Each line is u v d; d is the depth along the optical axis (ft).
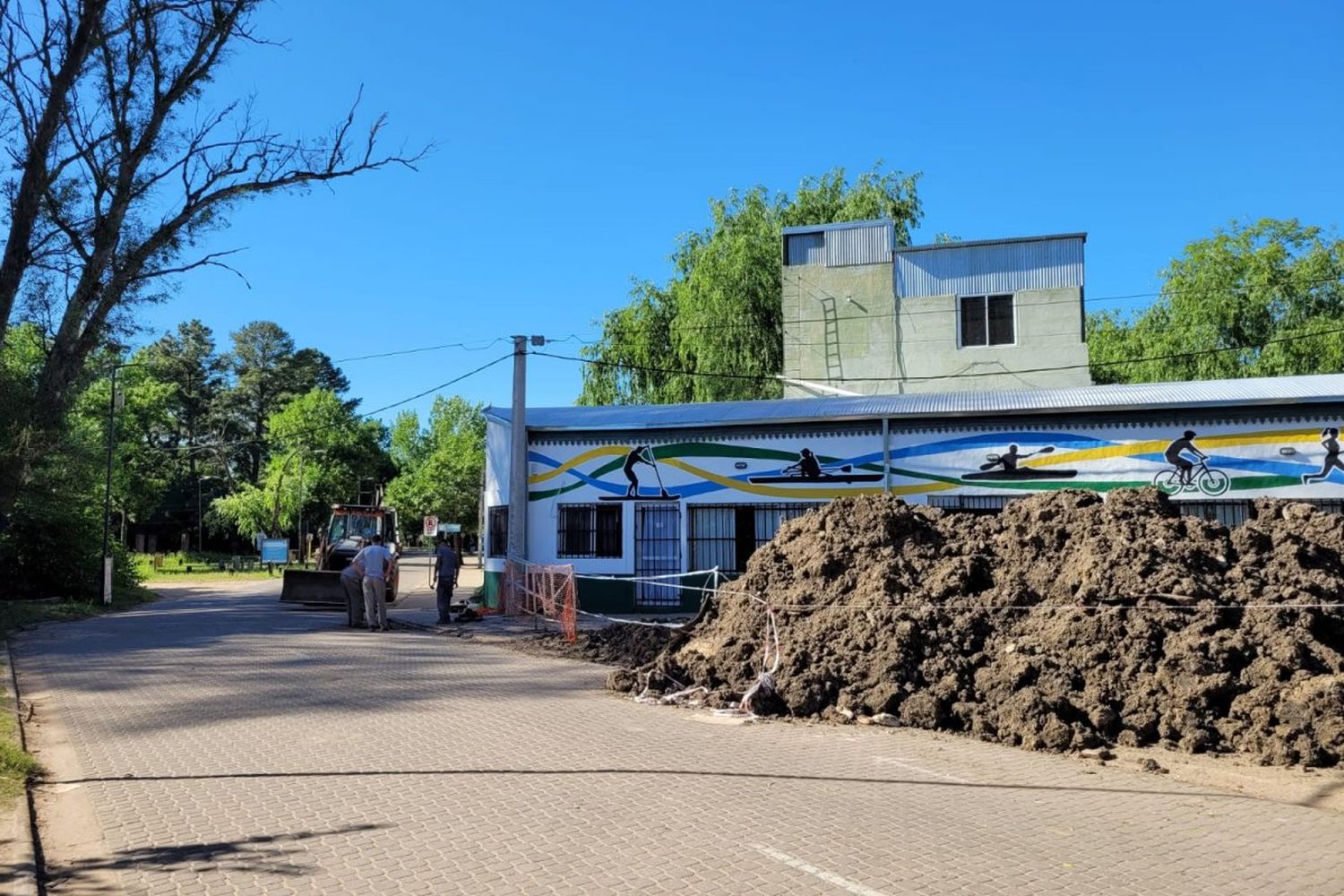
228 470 257.75
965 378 96.53
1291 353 106.73
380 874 16.92
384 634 58.49
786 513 70.79
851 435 69.72
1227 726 28.58
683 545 72.49
